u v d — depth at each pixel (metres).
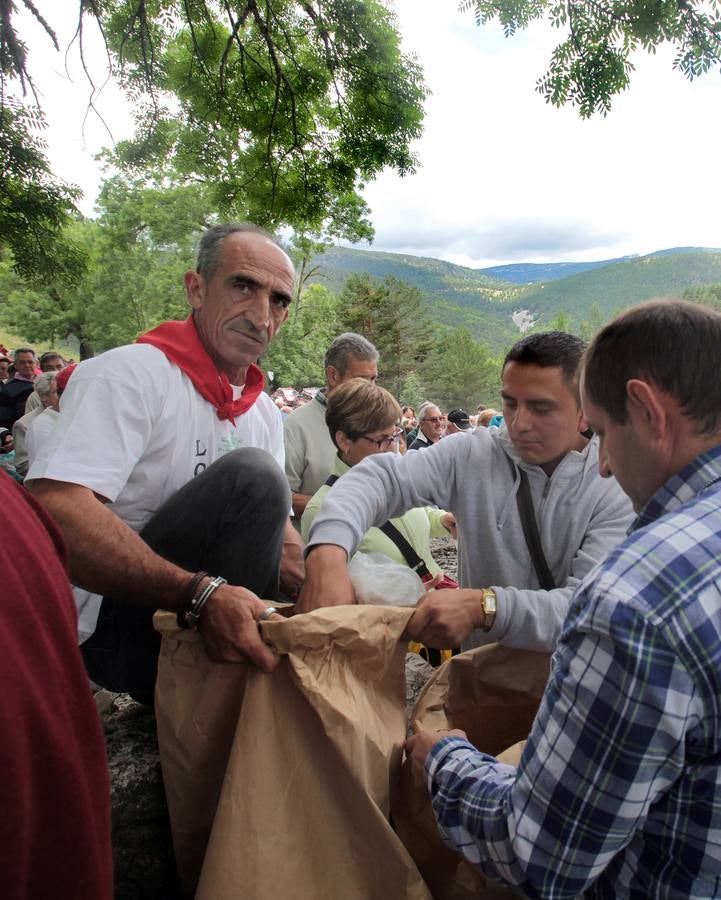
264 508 1.50
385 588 1.40
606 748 0.76
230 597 1.18
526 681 1.38
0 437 6.48
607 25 5.77
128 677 1.63
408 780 1.19
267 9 7.55
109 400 1.55
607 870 0.90
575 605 0.84
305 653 1.11
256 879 1.04
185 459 1.76
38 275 9.95
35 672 0.62
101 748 0.72
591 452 1.52
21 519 0.71
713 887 0.78
